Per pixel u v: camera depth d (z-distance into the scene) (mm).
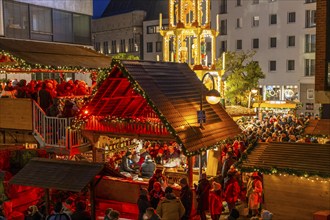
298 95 52438
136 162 17625
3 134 18672
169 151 19141
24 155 16906
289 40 52812
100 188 15906
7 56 17984
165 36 30438
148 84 14602
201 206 14148
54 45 22812
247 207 15180
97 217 15000
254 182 14461
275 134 21000
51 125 16891
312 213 11492
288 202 11758
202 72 27938
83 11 32812
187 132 14102
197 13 28688
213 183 14562
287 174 11391
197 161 19719
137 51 69125
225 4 58031
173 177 17609
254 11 55250
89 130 16156
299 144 12445
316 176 11023
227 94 43875
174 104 14836
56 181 12094
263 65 55000
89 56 22734
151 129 14992
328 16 18188
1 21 25812
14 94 18750
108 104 15766
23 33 27688
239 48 56906
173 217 11852
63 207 11477
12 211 15086
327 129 18312
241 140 20188
